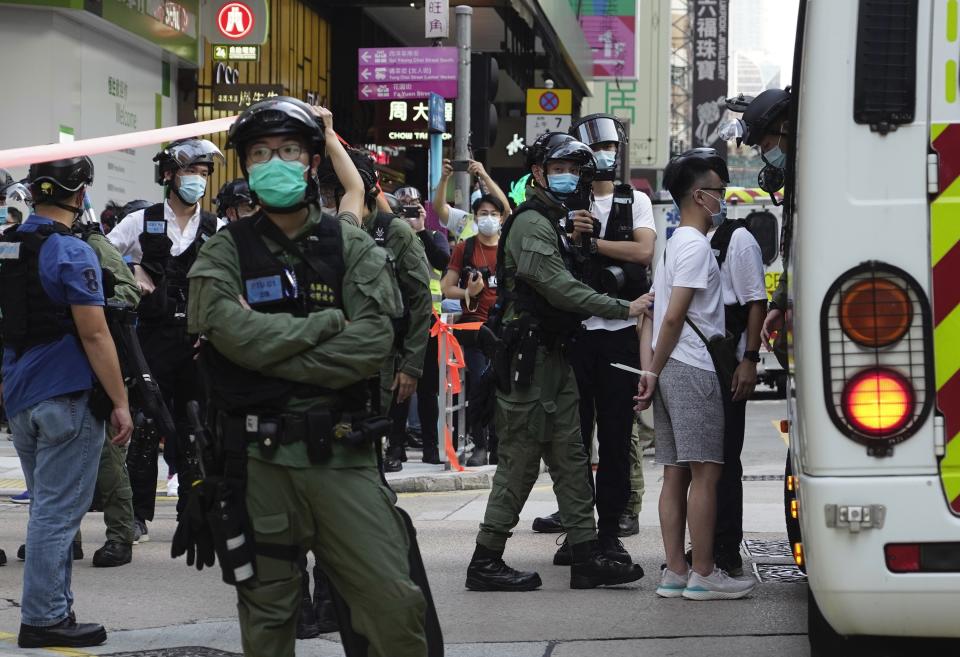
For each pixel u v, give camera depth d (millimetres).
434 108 13180
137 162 16531
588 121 7105
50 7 14273
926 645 4824
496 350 6199
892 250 3641
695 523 5969
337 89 23703
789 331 4320
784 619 5609
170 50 16703
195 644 5336
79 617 5840
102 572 6879
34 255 5180
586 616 5730
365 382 3703
